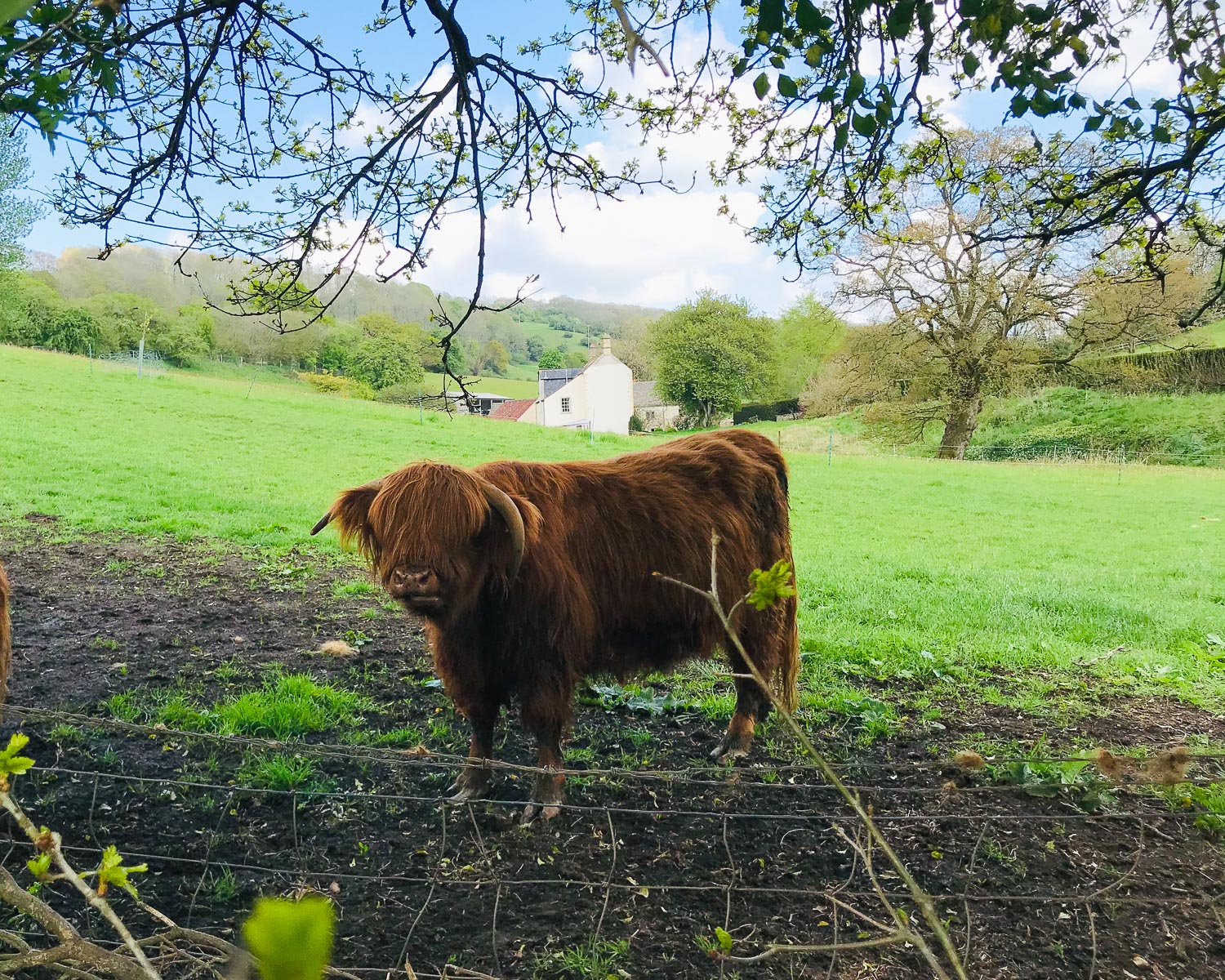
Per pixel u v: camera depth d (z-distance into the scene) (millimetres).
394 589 3756
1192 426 40188
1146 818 4605
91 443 19344
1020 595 10711
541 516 4238
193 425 24672
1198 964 3537
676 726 5762
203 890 3641
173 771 4617
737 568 5070
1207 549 16328
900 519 19594
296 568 9773
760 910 3754
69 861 3768
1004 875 4074
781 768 2994
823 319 38188
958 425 39188
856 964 3449
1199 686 7207
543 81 4840
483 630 4312
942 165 4891
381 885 3762
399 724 5547
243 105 4695
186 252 4516
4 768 1337
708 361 66375
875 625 9031
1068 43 3305
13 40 2514
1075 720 6262
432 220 4945
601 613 4609
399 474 3938
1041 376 35594
